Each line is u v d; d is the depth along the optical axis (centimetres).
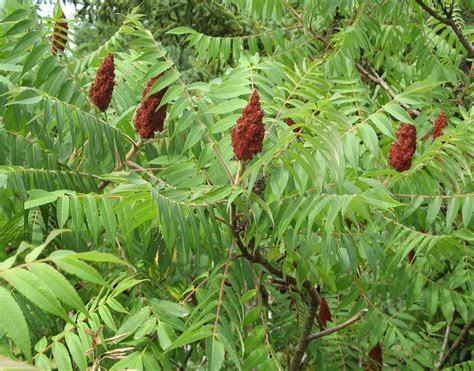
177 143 373
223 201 304
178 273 380
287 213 293
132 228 284
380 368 464
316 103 279
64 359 251
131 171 359
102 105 367
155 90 338
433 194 349
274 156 305
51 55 354
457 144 329
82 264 169
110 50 460
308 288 358
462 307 391
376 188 288
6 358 110
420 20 551
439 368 526
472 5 628
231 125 329
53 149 352
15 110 339
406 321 534
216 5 980
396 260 338
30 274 159
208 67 1034
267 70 392
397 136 363
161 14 1017
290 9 596
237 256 318
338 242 336
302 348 384
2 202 355
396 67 565
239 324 292
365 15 522
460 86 629
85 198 277
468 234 337
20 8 370
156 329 271
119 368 248
